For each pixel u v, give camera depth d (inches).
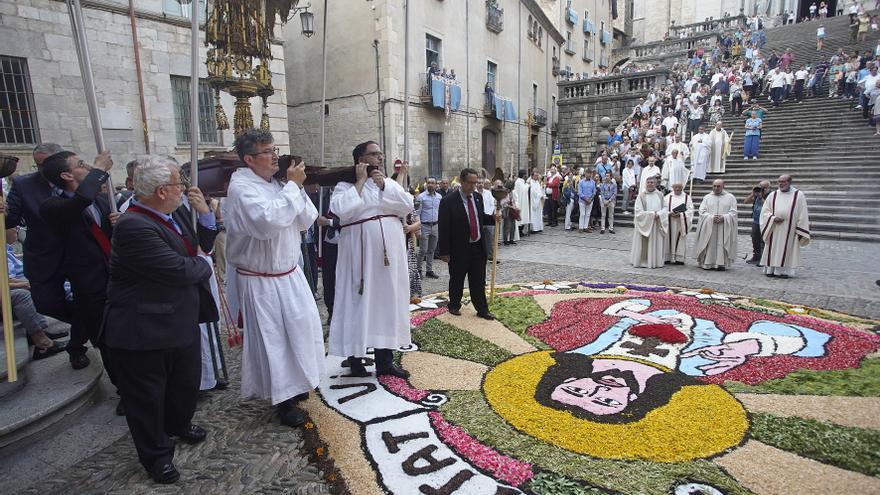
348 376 176.4
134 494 115.2
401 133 671.1
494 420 141.9
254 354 139.3
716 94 802.8
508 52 971.3
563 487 111.5
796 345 199.2
